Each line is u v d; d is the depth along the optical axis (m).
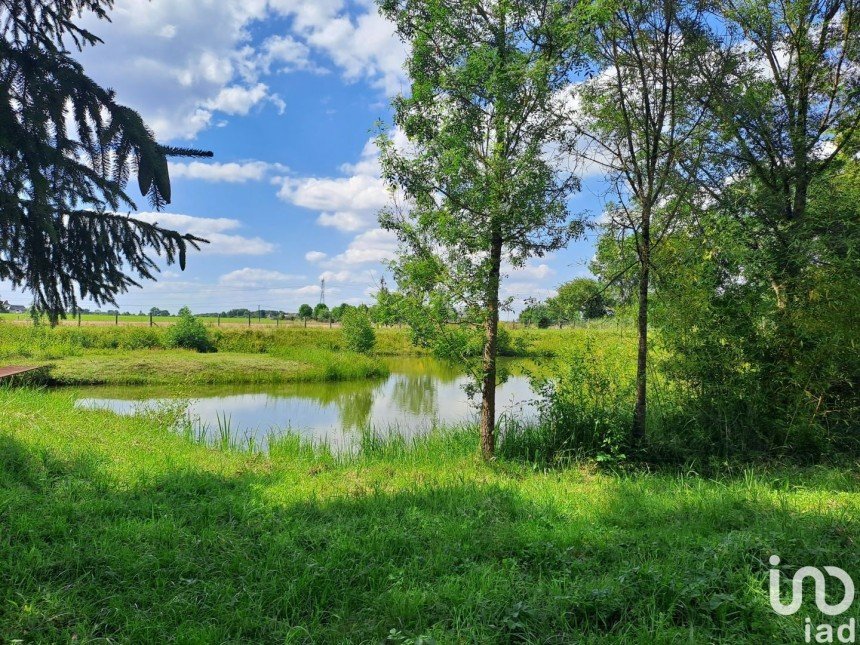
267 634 3.16
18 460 5.89
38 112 3.70
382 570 3.91
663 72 7.28
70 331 27.69
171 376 20.66
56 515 4.55
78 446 7.13
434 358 8.27
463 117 7.15
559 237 7.50
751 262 8.16
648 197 7.46
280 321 51.12
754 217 8.63
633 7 7.05
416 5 7.24
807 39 8.67
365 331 29.42
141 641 3.04
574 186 7.55
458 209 7.49
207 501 5.41
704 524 4.88
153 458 7.05
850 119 8.52
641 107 7.71
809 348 7.79
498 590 3.58
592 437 8.00
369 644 3.08
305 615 3.44
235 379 21.47
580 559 4.05
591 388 8.41
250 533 4.53
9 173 3.74
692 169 7.59
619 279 8.38
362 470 7.33
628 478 6.87
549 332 11.04
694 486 6.49
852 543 4.15
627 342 10.11
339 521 4.95
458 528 4.69
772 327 8.05
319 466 7.52
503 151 7.38
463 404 16.27
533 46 7.27
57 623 3.12
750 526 4.76
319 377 22.75
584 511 5.38
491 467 7.51
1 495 4.79
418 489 6.06
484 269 7.45
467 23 7.31
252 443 9.27
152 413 10.91
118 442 7.88
